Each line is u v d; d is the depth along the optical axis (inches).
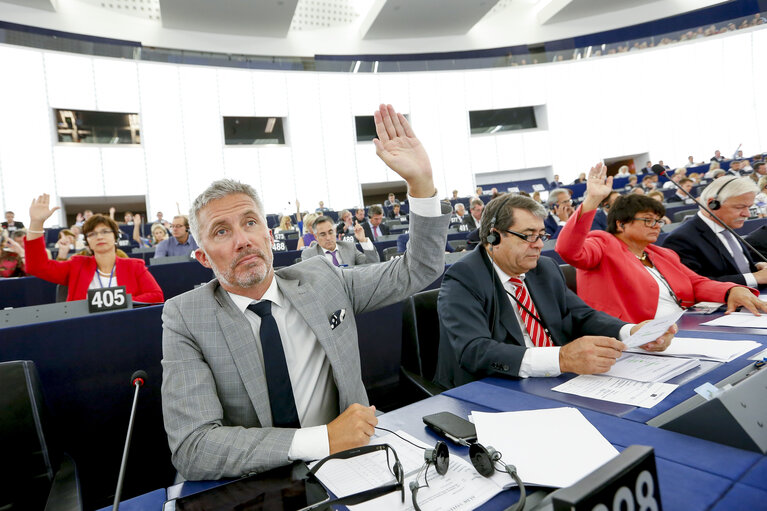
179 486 28.4
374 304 45.0
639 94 550.9
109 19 434.6
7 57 367.2
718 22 533.0
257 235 37.8
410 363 61.0
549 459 25.2
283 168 486.3
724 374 35.0
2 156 364.5
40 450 35.9
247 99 471.5
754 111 513.3
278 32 493.0
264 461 28.0
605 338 39.1
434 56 564.4
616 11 570.9
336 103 510.6
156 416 60.5
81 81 398.0
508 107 563.5
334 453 27.9
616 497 16.2
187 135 444.1
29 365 37.7
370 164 525.7
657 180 384.8
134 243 294.7
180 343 34.9
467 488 23.5
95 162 404.2
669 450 24.4
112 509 25.3
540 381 39.4
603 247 70.7
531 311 54.2
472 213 241.1
